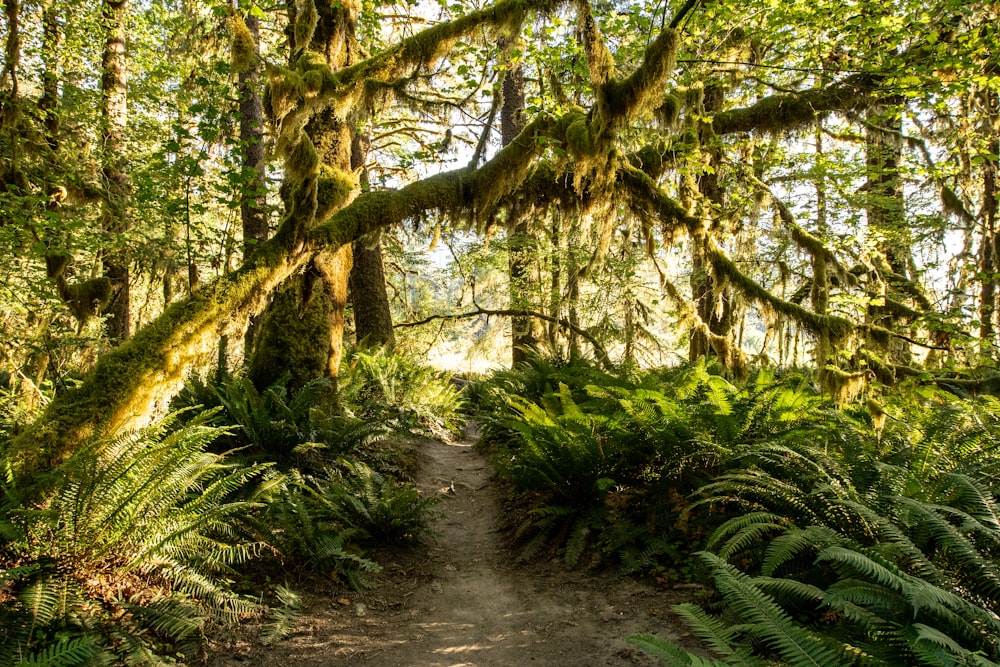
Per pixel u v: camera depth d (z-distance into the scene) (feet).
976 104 28.04
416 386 35.09
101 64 29.96
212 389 20.15
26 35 24.63
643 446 16.79
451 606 13.97
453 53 20.66
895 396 20.88
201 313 15.76
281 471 18.28
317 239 17.87
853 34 22.52
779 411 16.94
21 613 8.91
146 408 14.65
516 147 20.57
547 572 15.43
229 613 11.55
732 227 27.84
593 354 41.91
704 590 12.57
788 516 12.66
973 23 24.57
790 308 21.45
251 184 22.77
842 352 21.01
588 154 18.45
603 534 15.80
